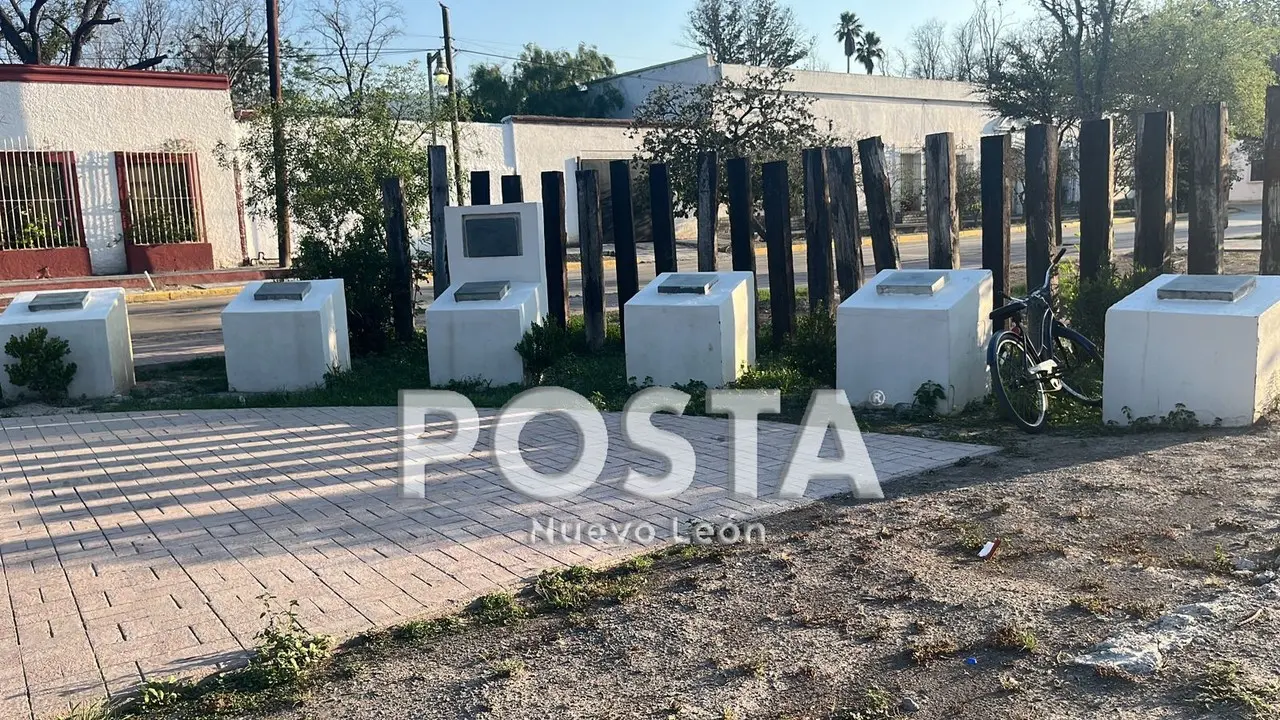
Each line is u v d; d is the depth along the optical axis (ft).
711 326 27.76
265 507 19.04
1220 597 12.71
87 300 31.83
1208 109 27.53
